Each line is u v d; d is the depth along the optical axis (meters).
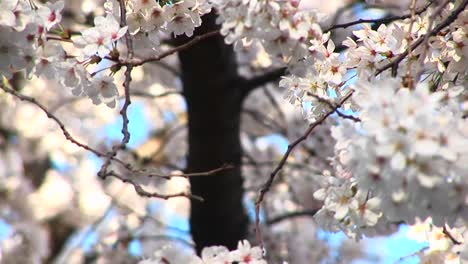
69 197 15.33
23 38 6.13
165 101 15.09
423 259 6.84
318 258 12.80
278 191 13.15
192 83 10.23
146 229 13.09
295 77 6.55
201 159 10.45
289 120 13.59
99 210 15.20
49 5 6.36
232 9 5.69
